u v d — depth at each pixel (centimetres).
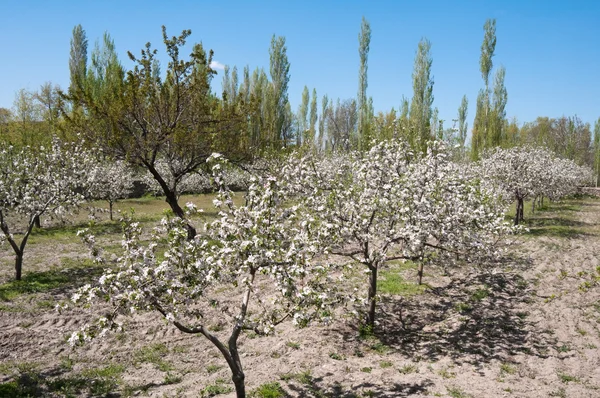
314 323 1292
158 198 4384
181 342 1159
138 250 743
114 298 707
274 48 4450
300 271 773
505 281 1728
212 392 881
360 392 902
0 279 1600
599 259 2036
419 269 1688
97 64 4772
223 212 852
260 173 2023
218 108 2008
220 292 1525
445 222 1198
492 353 1112
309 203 1228
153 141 1747
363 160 1354
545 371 1008
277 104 4500
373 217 1222
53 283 1554
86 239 749
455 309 1434
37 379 920
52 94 3997
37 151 1955
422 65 4047
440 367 1038
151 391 893
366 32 4494
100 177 2706
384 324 1319
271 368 1014
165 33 1736
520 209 3125
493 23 4703
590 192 5644
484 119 4981
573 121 6625
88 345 1116
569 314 1366
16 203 1777
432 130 4269
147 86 1722
